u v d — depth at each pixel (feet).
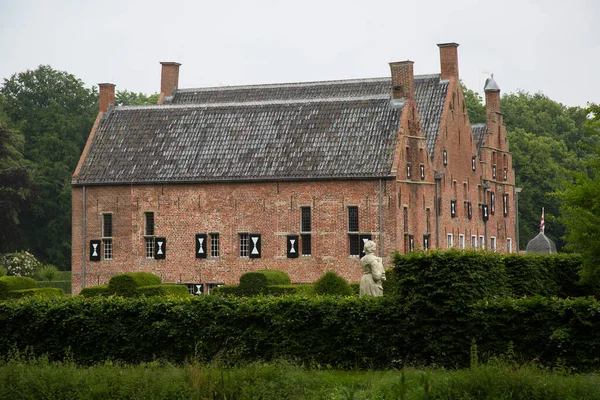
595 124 144.66
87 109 419.13
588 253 139.23
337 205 231.09
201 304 121.80
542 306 108.68
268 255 236.84
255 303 121.29
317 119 241.76
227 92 293.23
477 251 116.57
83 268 253.24
